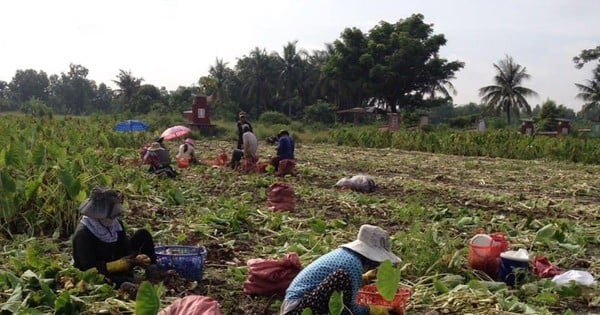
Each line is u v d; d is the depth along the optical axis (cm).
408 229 1025
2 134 1558
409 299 639
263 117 5712
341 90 7056
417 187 1565
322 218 1094
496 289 673
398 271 420
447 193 1501
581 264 837
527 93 7556
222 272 738
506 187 1723
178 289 642
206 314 468
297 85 8488
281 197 1163
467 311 612
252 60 8481
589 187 1727
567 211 1298
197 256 682
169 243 866
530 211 1284
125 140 2722
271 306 613
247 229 966
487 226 1053
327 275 508
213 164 1925
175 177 1562
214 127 4025
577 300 665
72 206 902
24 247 820
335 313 447
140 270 701
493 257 734
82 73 12700
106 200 637
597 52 6769
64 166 993
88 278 615
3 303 568
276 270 635
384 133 3662
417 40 6519
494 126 6303
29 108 4681
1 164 978
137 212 1049
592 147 2936
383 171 2067
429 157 2847
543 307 623
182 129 2028
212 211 1091
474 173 2066
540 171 2248
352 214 1168
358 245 517
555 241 920
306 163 2234
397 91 6775
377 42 6975
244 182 1520
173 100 7056
